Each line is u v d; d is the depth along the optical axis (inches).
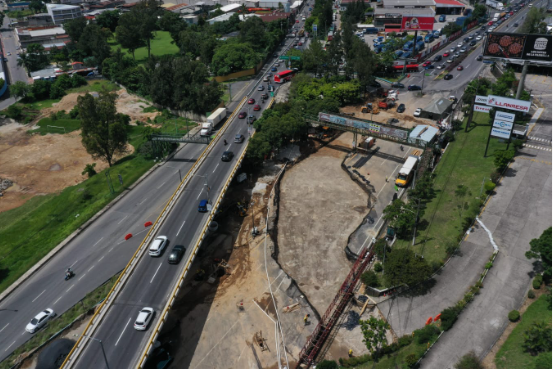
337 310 2997.0
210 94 6505.9
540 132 5000.0
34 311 3171.8
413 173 4549.7
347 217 4074.8
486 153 4603.8
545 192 3937.0
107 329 2556.6
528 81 6505.9
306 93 6314.0
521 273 3075.8
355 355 2704.2
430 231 3595.0
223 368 2704.2
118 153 5634.8
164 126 6407.5
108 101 6008.9
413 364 2409.0
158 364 2677.2
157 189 4640.8
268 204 4333.2
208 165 4485.7
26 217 4397.1
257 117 5807.1
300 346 2824.8
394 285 3019.2
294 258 3599.9
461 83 6968.5
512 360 2383.1
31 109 7322.8
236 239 3902.6
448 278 3110.2
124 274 2945.4
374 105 6446.9
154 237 3356.3
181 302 3233.3
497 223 3602.4
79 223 4109.3
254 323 3014.3
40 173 5334.6
